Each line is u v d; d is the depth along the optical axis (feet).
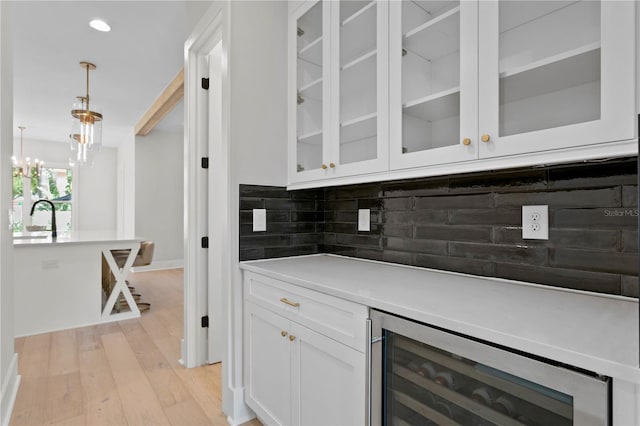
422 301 3.26
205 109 7.98
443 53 4.03
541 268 3.93
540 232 3.92
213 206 8.04
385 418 3.35
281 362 4.78
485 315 2.81
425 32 4.14
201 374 7.41
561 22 3.29
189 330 7.74
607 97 2.77
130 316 11.40
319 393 4.10
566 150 3.01
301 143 6.09
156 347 8.93
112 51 10.85
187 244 7.86
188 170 7.80
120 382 7.02
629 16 2.65
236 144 5.72
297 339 4.45
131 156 21.56
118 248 11.34
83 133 12.35
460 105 3.71
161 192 21.53
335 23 5.22
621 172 3.38
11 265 6.71
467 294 3.54
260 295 5.26
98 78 13.01
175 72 12.50
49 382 6.99
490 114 3.46
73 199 24.54
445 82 4.01
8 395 5.97
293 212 6.42
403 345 3.21
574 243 3.68
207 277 7.95
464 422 2.75
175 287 15.97
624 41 2.68
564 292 3.60
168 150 21.83
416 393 3.11
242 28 5.81
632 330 2.44
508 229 4.22
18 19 9.02
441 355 2.92
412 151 4.25
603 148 2.81
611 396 1.99
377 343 3.35
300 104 6.12
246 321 5.63
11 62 6.70
